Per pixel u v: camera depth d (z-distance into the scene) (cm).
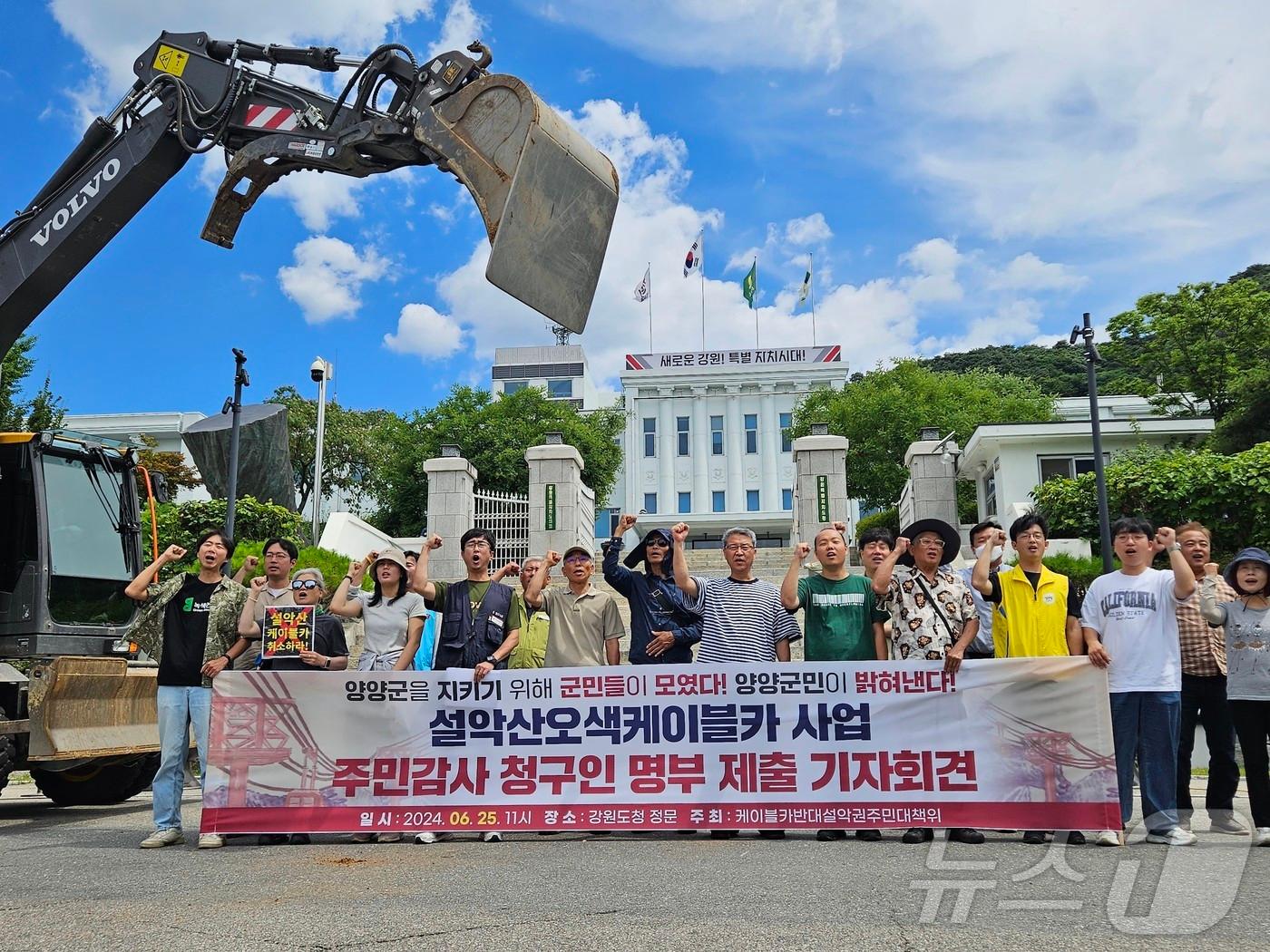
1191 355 2697
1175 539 660
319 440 2123
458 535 1923
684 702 565
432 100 664
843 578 609
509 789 566
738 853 498
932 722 549
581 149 650
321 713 579
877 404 3117
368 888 426
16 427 1794
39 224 750
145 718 838
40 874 479
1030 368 5978
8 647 777
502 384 5562
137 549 869
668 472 5097
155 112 744
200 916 378
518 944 329
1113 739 541
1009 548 1500
